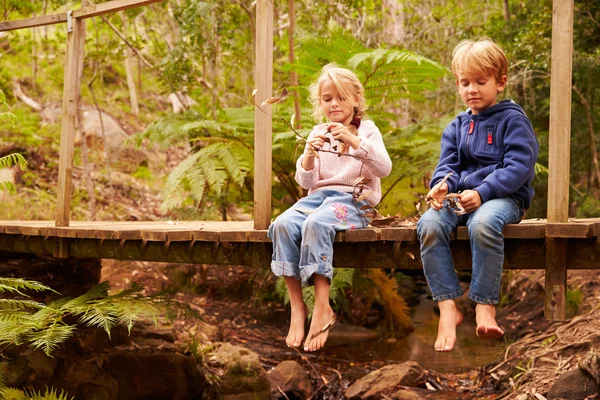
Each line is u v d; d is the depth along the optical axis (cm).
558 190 246
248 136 566
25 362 364
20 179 805
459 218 258
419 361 529
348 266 290
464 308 671
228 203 685
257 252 311
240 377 433
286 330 607
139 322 435
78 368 383
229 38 720
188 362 418
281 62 858
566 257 252
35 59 947
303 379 463
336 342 579
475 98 265
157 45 816
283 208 616
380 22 900
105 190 849
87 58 779
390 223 283
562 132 245
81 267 483
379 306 666
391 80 524
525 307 625
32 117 902
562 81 245
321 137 285
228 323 608
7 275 451
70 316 403
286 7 732
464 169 276
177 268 719
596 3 632
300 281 278
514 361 467
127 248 359
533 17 687
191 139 589
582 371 369
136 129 992
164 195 554
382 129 564
